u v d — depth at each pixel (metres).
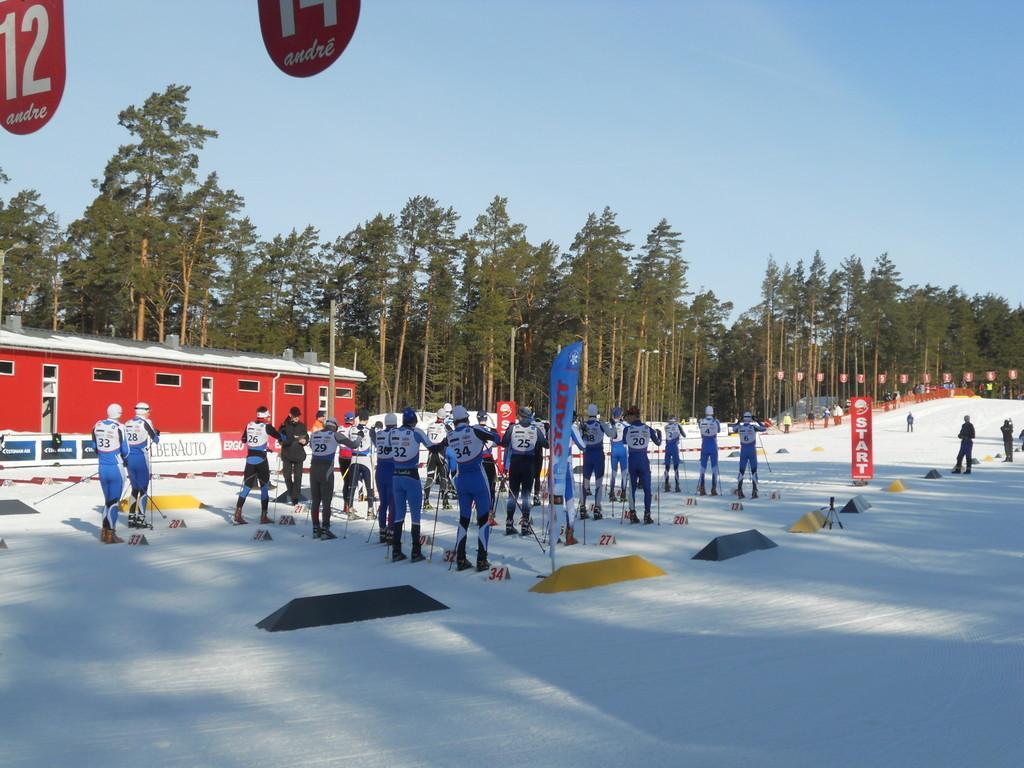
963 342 129.25
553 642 6.88
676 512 16.31
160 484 21.39
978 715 5.06
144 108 53.78
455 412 10.07
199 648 6.71
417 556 10.71
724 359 124.19
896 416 81.00
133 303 56.03
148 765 4.32
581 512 14.60
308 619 7.41
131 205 54.91
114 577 9.53
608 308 77.06
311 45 5.55
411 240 71.88
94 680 5.84
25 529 13.30
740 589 8.98
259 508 16.56
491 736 4.74
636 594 8.73
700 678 5.85
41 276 70.62
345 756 4.44
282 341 81.88
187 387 37.19
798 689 5.59
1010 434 35.06
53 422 31.47
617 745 4.59
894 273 109.19
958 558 10.99
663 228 88.06
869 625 7.39
